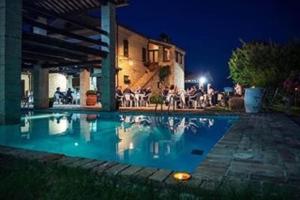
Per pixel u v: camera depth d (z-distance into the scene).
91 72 22.16
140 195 2.91
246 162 4.09
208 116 13.02
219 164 3.99
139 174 3.52
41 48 13.72
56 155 4.61
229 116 12.63
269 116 11.59
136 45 27.25
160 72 29.22
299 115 11.98
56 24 20.33
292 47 17.09
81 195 3.00
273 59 17.19
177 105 17.67
